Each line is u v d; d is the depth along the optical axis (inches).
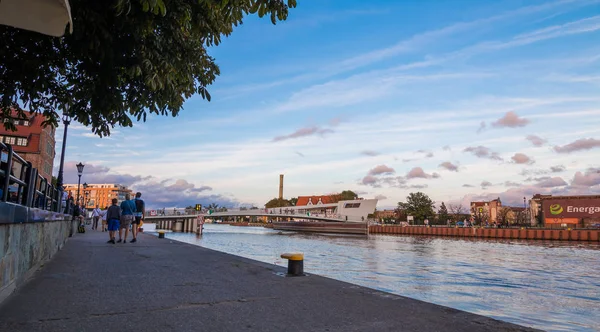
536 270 991.6
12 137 2896.2
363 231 3149.6
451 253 1491.1
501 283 739.4
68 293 214.5
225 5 207.0
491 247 1913.1
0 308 177.3
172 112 288.4
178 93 288.2
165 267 320.8
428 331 153.7
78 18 208.1
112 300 199.3
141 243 577.6
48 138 3184.1
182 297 208.2
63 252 428.8
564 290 679.7
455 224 4116.6
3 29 239.5
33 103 302.5
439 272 885.2
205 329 152.0
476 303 523.2
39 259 307.3
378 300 207.8
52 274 277.3
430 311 185.8
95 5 210.7
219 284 247.4
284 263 938.7
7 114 299.0
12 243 204.7
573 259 1311.5
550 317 448.5
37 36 243.3
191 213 2564.0
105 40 223.9
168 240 666.2
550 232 2704.2
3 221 173.3
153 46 237.5
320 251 1450.5
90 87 271.0
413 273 840.9
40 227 307.7
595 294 635.5
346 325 160.9
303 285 247.8
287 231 3969.0
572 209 3518.7
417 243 2167.8
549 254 1520.7
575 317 450.3
